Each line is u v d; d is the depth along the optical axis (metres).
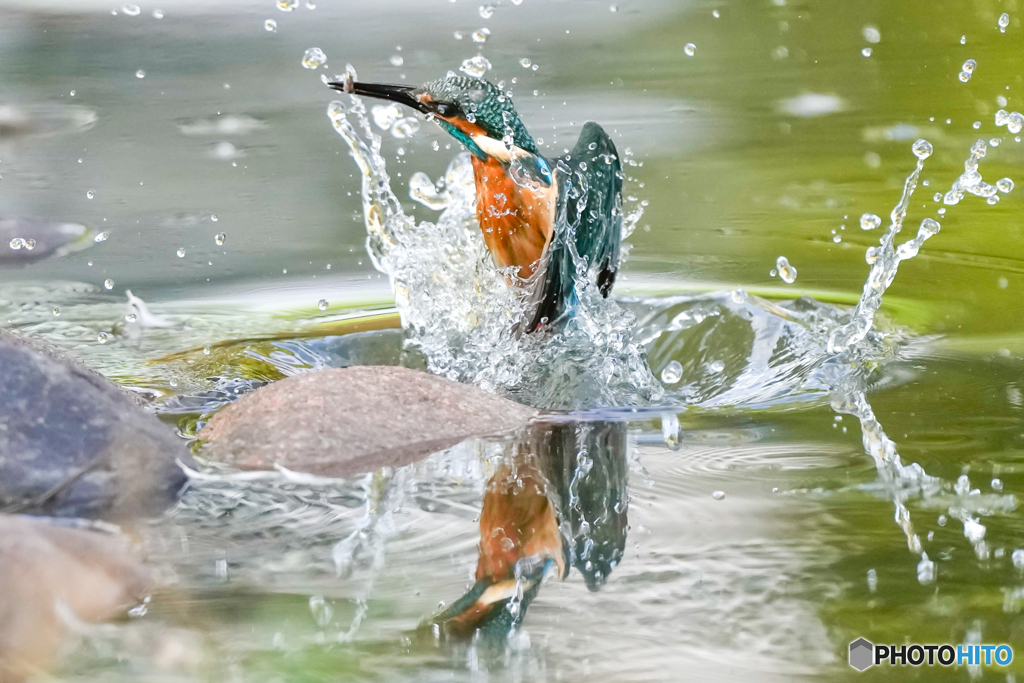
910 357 6.88
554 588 3.94
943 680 3.29
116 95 15.48
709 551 4.21
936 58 17.30
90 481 4.74
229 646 3.51
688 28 20.03
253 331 7.46
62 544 3.95
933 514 4.52
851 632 3.60
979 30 18.83
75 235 9.69
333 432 5.41
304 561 4.14
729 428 5.78
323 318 7.79
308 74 16.75
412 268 7.62
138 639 3.54
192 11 21.28
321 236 9.84
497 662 3.44
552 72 17.03
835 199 11.29
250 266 9.02
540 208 6.84
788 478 4.97
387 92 6.92
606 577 4.02
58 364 5.08
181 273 8.81
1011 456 5.18
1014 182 11.81
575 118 14.53
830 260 9.28
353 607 3.78
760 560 4.12
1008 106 14.85
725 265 9.10
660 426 5.86
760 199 11.32
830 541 4.28
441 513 4.61
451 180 8.04
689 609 3.77
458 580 3.99
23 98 15.09
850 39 18.91
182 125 14.03
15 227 9.70
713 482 4.96
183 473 5.01
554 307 6.96
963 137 13.63
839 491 4.80
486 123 6.80
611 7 21.59
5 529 3.90
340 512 4.63
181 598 3.82
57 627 3.59
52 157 12.41
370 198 8.19
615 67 17.33
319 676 3.33
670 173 12.36
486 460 5.29
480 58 7.13
